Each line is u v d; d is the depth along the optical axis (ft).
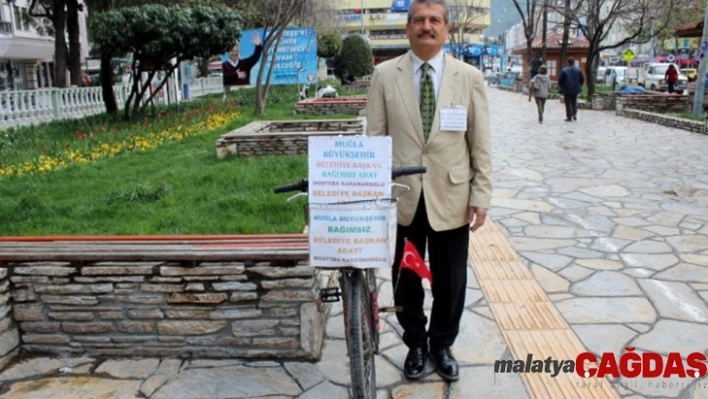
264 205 19.25
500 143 39.91
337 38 112.27
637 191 24.80
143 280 11.30
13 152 32.09
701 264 15.99
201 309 11.34
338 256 8.25
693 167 30.07
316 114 55.06
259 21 71.05
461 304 10.47
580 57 117.19
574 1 94.43
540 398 10.11
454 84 9.65
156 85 73.61
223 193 21.62
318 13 105.70
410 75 9.71
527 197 23.97
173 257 11.10
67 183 24.29
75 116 56.24
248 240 12.17
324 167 8.30
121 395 10.39
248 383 10.71
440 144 9.63
